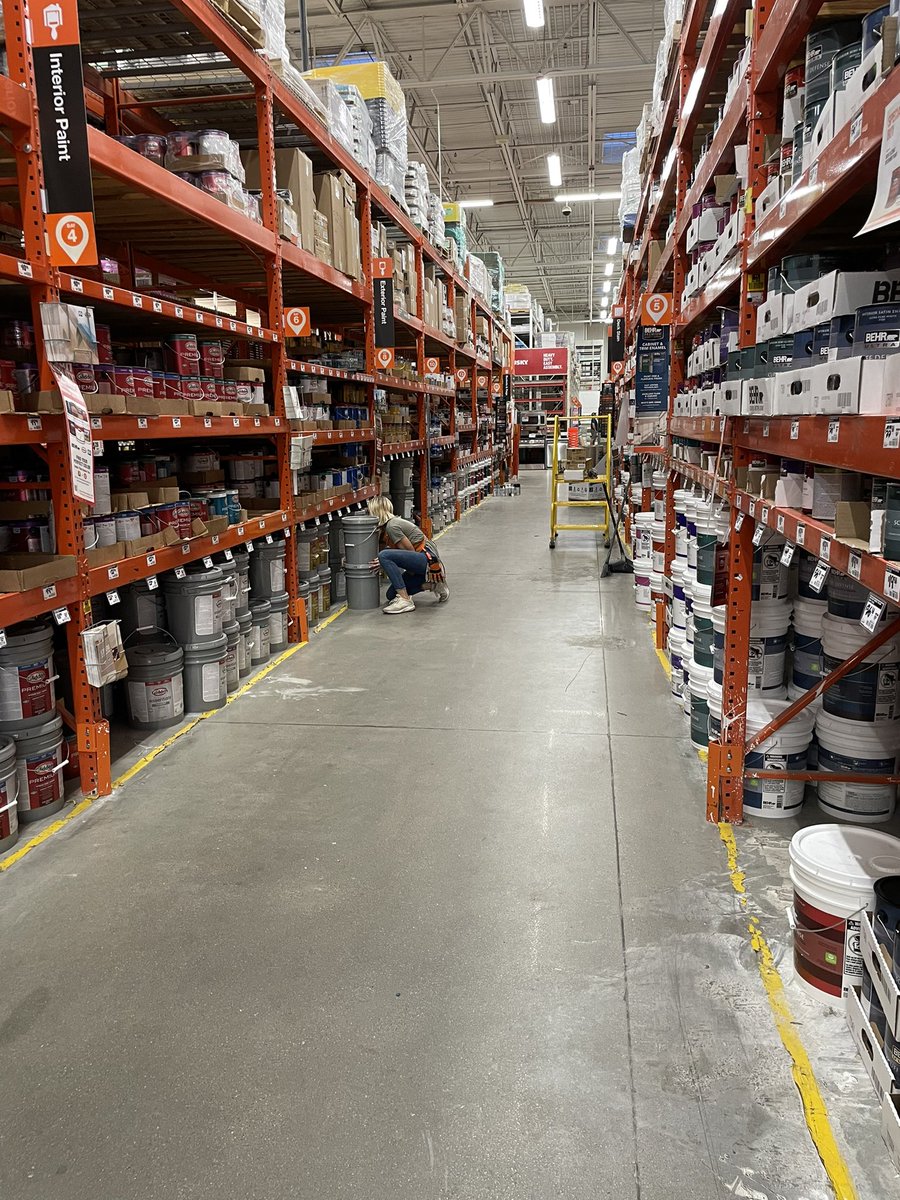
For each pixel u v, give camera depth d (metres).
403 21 10.84
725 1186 1.43
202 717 3.89
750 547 2.67
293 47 11.56
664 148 4.82
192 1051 1.78
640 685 4.31
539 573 7.73
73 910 2.32
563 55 12.12
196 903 2.34
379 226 6.84
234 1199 1.42
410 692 4.23
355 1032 1.82
